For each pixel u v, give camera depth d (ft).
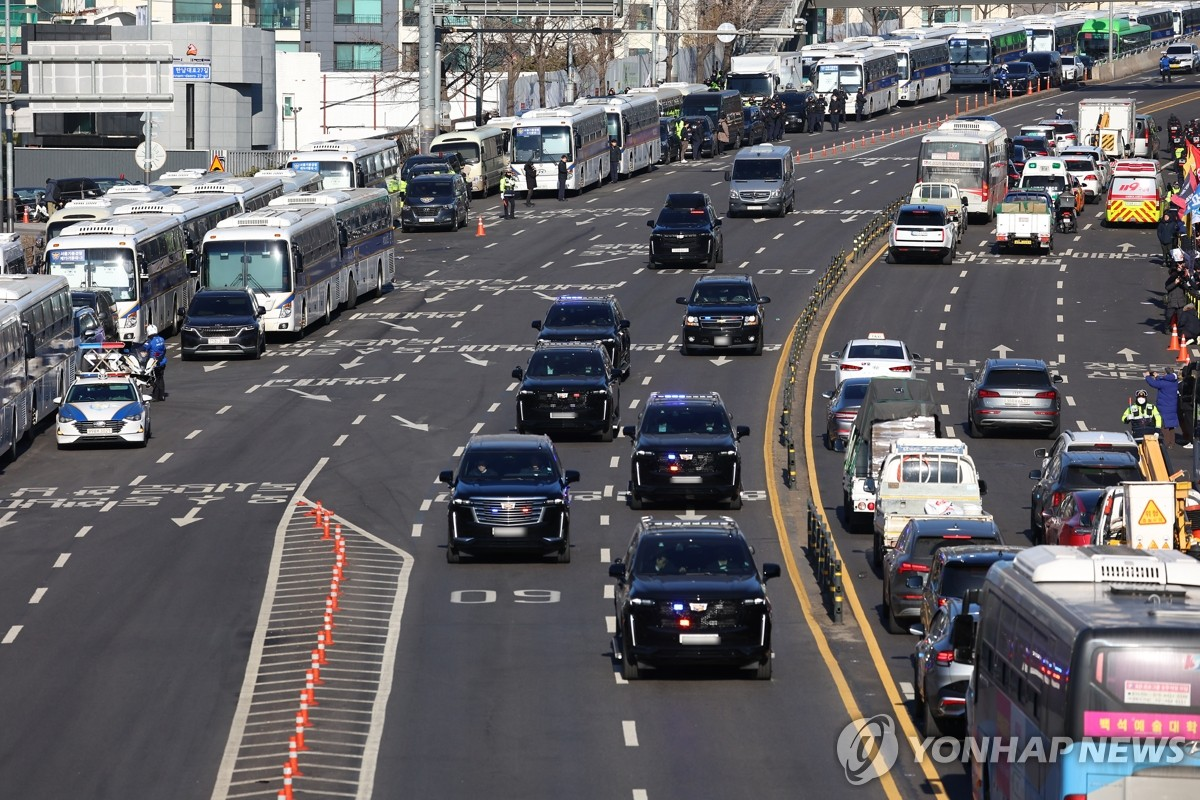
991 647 198.70
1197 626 164.66
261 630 301.63
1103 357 574.15
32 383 474.08
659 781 223.92
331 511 392.27
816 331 610.24
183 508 395.75
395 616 311.27
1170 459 438.81
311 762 231.91
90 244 589.73
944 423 492.95
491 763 231.50
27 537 371.97
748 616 265.95
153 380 517.14
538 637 297.74
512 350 585.22
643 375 545.03
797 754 234.99
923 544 297.74
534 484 348.79
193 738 244.01
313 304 626.23
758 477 427.74
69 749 240.12
